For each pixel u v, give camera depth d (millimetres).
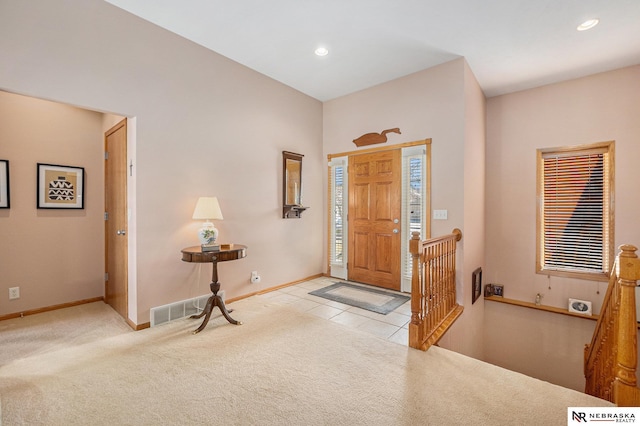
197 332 2732
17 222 3143
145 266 2822
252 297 3746
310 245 4629
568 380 3842
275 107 4047
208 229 2922
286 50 3297
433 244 2775
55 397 1814
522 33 2896
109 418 1645
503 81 3943
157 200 2895
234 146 3561
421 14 2646
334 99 4703
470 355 3686
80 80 2412
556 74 3742
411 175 3840
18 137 3154
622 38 2947
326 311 3291
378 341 2598
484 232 4395
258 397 1841
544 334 4008
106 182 3594
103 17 2525
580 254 3838
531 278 4117
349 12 2639
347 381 2014
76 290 3553
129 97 2689
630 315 1766
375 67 3666
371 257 4297
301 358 2307
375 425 1615
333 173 4730
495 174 4406
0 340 2582
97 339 2602
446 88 3504
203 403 1779
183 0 2494
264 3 2529
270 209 4000
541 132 4062
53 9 2275
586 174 3795
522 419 1673
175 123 3016
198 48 3197
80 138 3596
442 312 3010
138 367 2156
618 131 3551
